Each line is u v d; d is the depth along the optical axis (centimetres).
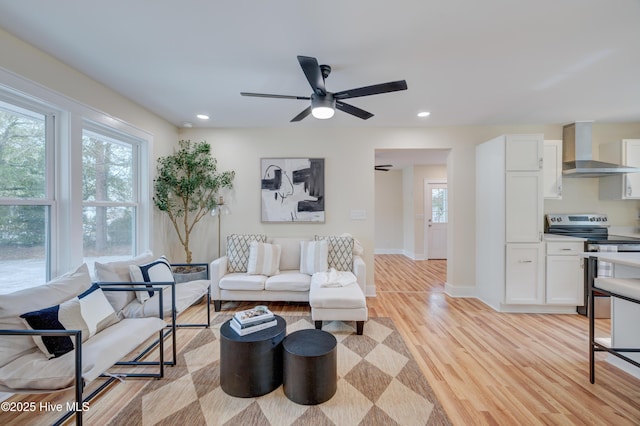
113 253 295
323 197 401
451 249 401
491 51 207
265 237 385
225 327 204
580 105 314
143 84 263
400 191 774
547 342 260
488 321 308
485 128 391
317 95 217
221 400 180
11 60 187
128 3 158
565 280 323
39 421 162
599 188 381
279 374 194
